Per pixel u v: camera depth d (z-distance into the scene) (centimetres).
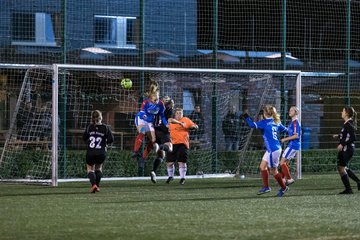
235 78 5200
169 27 5322
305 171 5191
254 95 5125
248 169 4944
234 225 2461
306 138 5619
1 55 4866
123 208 2952
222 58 5356
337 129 5622
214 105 4894
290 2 6072
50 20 4997
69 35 5028
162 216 2695
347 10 5284
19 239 2180
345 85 5319
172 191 3747
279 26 5566
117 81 4797
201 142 4825
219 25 5831
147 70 4297
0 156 4409
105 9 5131
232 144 4925
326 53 6041
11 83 4850
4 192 3650
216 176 4634
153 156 4697
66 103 4516
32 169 4384
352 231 2339
